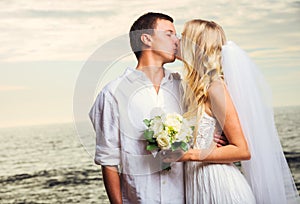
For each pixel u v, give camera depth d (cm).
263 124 278
